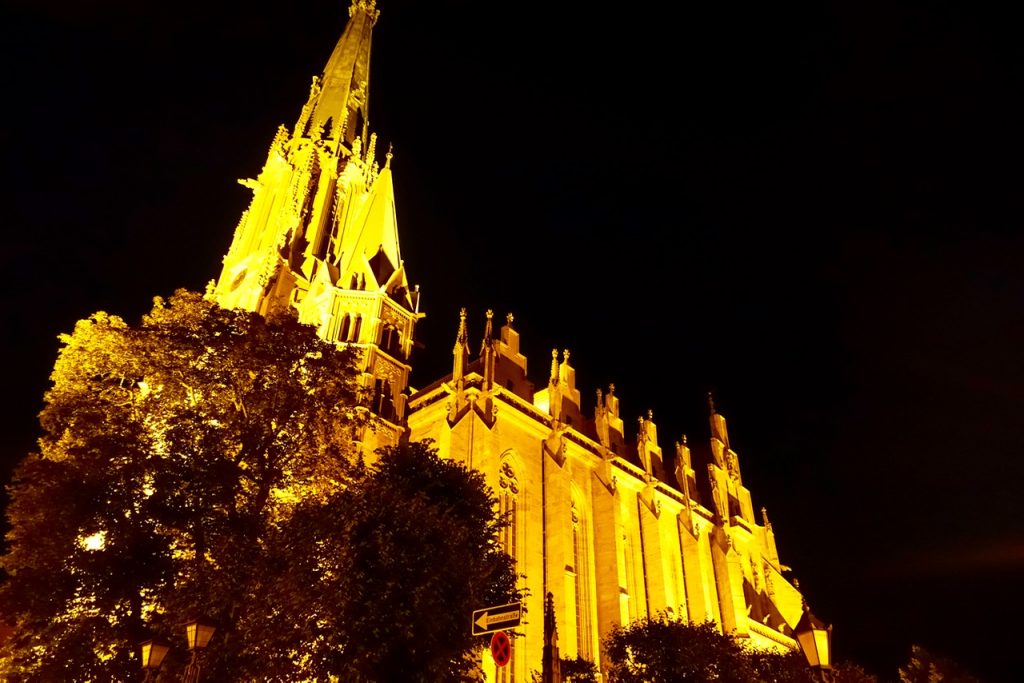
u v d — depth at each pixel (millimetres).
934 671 78625
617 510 72625
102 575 29719
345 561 29922
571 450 71375
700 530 84812
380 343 67562
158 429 35438
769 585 94750
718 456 100625
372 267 73000
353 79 97438
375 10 108438
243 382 36062
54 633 29609
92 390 35469
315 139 84312
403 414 65000
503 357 71125
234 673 28016
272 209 78625
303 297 69625
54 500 30812
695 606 77188
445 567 31766
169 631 28141
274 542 30500
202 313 38781
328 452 36875
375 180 84750
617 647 49000
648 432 88812
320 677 29250
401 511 32125
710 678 45531
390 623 29422
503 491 61625
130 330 35594
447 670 30172
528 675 54250
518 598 37750
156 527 31281
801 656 55719
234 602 28594
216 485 32125
